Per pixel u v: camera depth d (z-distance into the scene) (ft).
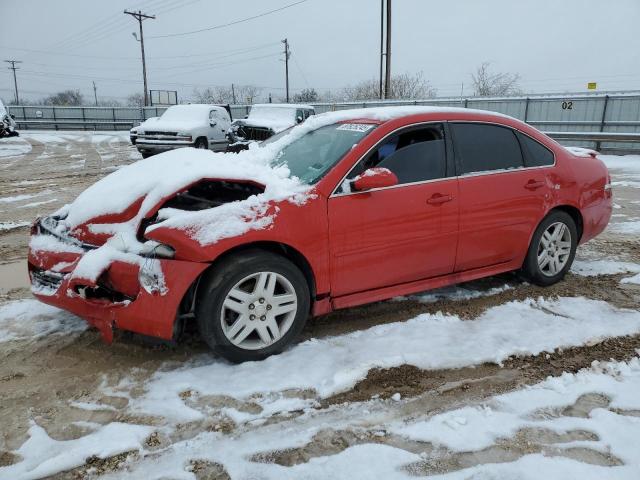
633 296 14.25
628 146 54.65
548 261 14.74
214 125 54.08
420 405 9.25
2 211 26.66
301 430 8.55
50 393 9.55
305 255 10.69
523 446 8.12
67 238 11.46
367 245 11.41
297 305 10.85
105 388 9.73
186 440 8.29
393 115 12.46
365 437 8.38
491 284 15.19
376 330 12.06
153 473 7.58
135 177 12.07
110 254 10.17
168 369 10.43
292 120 49.01
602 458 7.84
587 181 15.16
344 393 9.62
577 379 10.00
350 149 11.64
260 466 7.70
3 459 7.86
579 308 13.34
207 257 9.68
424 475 7.49
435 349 11.05
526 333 11.83
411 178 12.05
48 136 92.48
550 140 14.70
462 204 12.58
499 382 10.00
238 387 9.72
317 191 10.92
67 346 11.30
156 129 51.11
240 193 12.94
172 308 9.70
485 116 13.55
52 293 10.83
